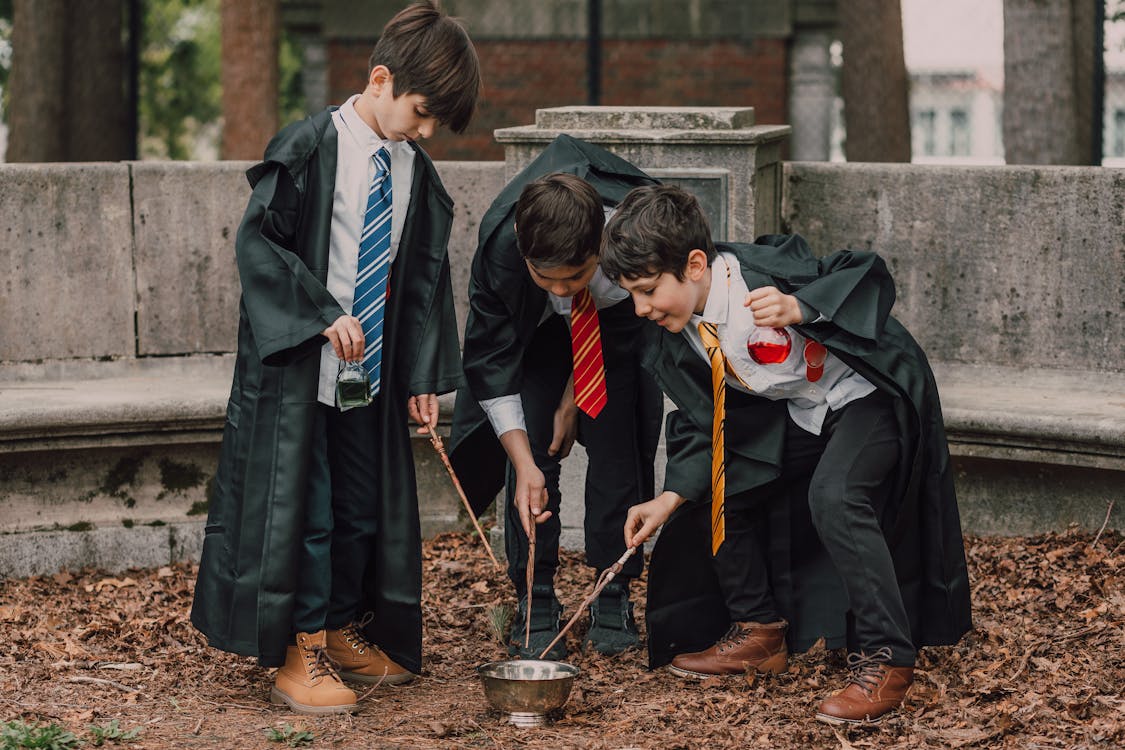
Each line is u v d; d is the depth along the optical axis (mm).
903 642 3463
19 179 5430
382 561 3727
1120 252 5141
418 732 3480
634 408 4070
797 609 3873
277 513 3516
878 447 3498
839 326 3357
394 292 3693
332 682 3652
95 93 10695
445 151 12961
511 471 4109
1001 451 4891
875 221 5422
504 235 3711
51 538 4973
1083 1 7574
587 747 3354
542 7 12742
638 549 4133
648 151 4902
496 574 4945
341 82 13242
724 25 13062
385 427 3707
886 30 10211
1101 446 4723
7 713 3564
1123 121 9523
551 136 4922
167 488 5172
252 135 10156
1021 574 4637
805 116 13305
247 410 3570
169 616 4484
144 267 5625
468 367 3887
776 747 3348
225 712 3639
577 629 4316
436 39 3453
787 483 3773
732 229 4895
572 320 3775
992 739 3348
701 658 3883
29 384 5441
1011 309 5316
